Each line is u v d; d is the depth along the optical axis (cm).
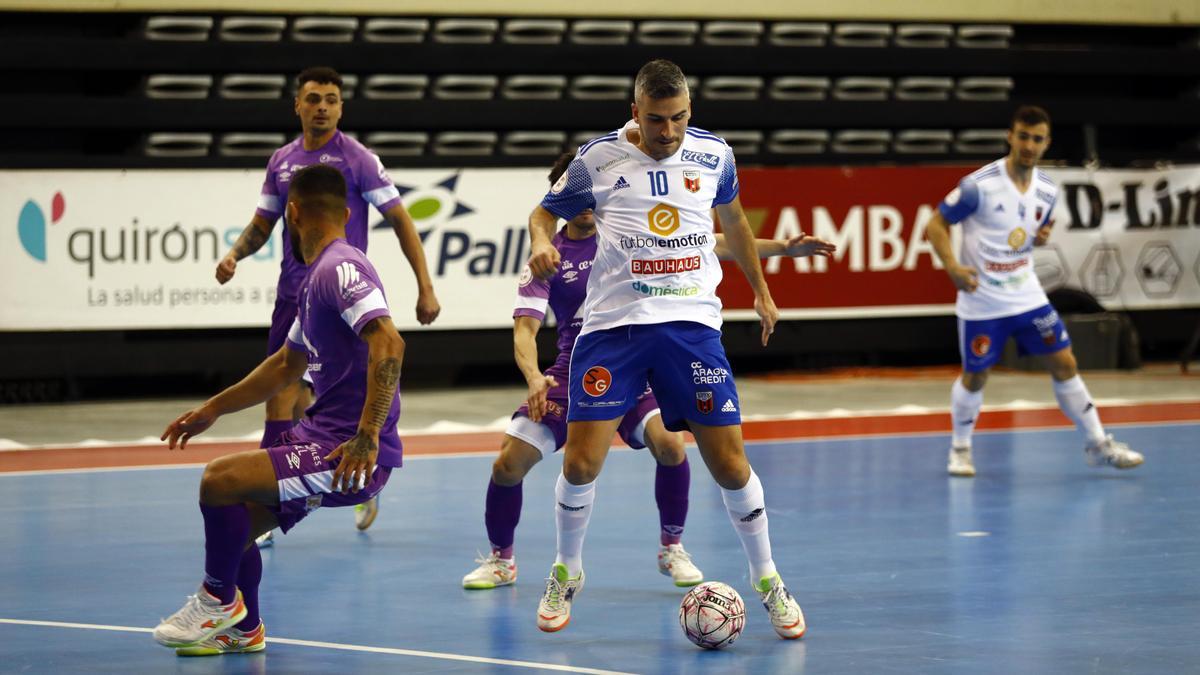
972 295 3300
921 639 1841
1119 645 1800
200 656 1783
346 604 2089
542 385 2056
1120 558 2381
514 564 2258
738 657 1755
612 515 2853
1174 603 2047
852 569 2308
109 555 2458
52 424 4462
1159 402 4762
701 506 2945
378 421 1675
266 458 1700
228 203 4966
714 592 1811
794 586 2181
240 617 1744
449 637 1878
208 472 1688
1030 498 3012
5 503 3011
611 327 1833
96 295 4875
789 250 2083
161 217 4909
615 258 1828
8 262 4809
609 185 1822
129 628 1938
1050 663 1709
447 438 4084
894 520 2767
